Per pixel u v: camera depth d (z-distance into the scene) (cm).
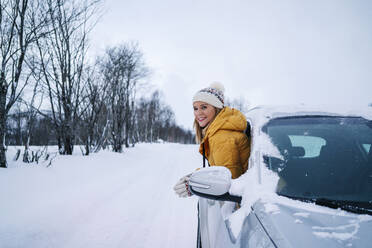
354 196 91
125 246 225
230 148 120
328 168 104
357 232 72
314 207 87
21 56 424
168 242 235
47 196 330
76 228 256
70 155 629
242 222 92
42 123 598
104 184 445
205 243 147
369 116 128
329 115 131
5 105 400
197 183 102
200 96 158
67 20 582
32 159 465
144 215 307
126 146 1390
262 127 128
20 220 249
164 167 758
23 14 422
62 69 598
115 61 900
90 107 764
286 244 68
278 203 89
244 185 104
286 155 111
